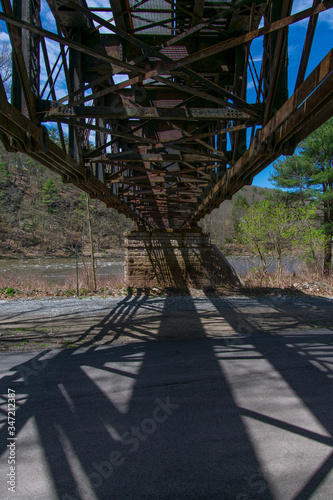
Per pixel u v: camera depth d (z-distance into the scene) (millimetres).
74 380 4926
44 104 4605
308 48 3492
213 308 12023
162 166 8922
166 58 3701
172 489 2627
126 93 6145
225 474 2803
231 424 3633
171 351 6496
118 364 5668
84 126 5066
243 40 3352
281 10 3703
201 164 9523
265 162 5809
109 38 5090
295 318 10188
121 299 14031
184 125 7453
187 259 19438
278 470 2854
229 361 5750
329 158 22547
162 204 13922
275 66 3967
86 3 4469
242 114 4852
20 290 16031
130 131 6652
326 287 16859
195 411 3932
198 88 5969
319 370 5262
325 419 3732
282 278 19156
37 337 7773
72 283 18781
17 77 4305
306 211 19141
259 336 7785
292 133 4375
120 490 2613
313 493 2559
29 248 50438
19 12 3822
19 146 4668
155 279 19125
